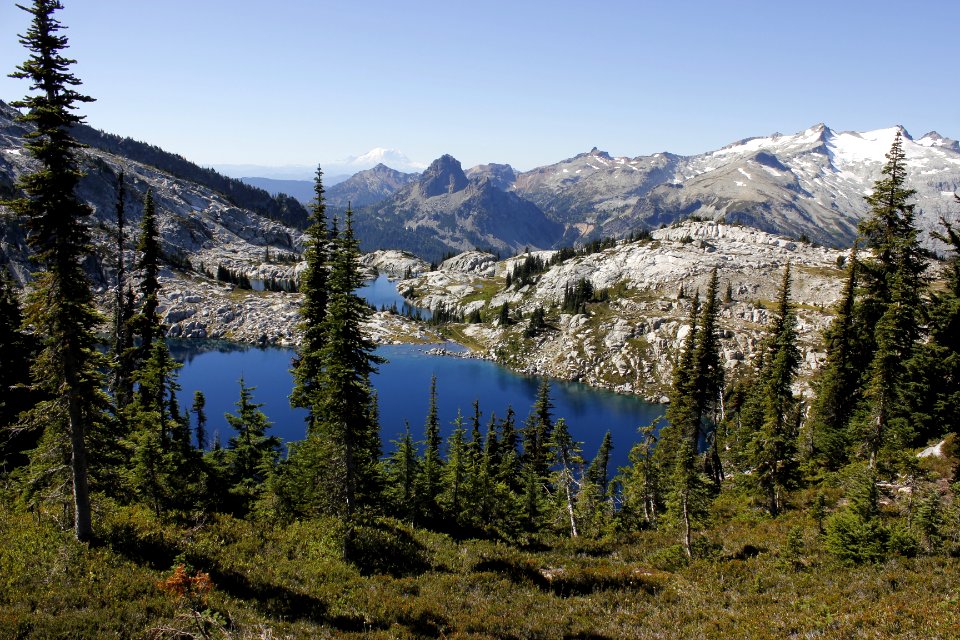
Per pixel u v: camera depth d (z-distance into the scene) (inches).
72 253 761.6
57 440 810.2
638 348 5693.9
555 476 1860.2
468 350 6968.5
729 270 6786.4
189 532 970.7
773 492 1323.8
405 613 751.7
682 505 1106.7
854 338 1581.0
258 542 989.8
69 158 744.3
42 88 714.8
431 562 1051.9
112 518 940.0
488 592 892.0
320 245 1322.6
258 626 629.9
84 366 812.6
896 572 777.6
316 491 1088.2
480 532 1535.4
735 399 2903.5
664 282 6924.2
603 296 7022.6
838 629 626.5
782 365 1521.9
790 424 1450.5
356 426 1038.4
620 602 847.1
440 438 2064.5
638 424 4375.0
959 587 692.1
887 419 1246.3
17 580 675.4
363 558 985.5
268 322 7401.6
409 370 5974.4
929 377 1315.2
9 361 1305.4
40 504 895.7
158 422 1285.7
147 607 647.1
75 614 607.2
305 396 1302.9
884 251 1448.1
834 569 860.0
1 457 1248.8
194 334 7204.7
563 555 1283.2
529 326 6697.8
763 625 682.2
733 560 1001.5
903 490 1167.0
